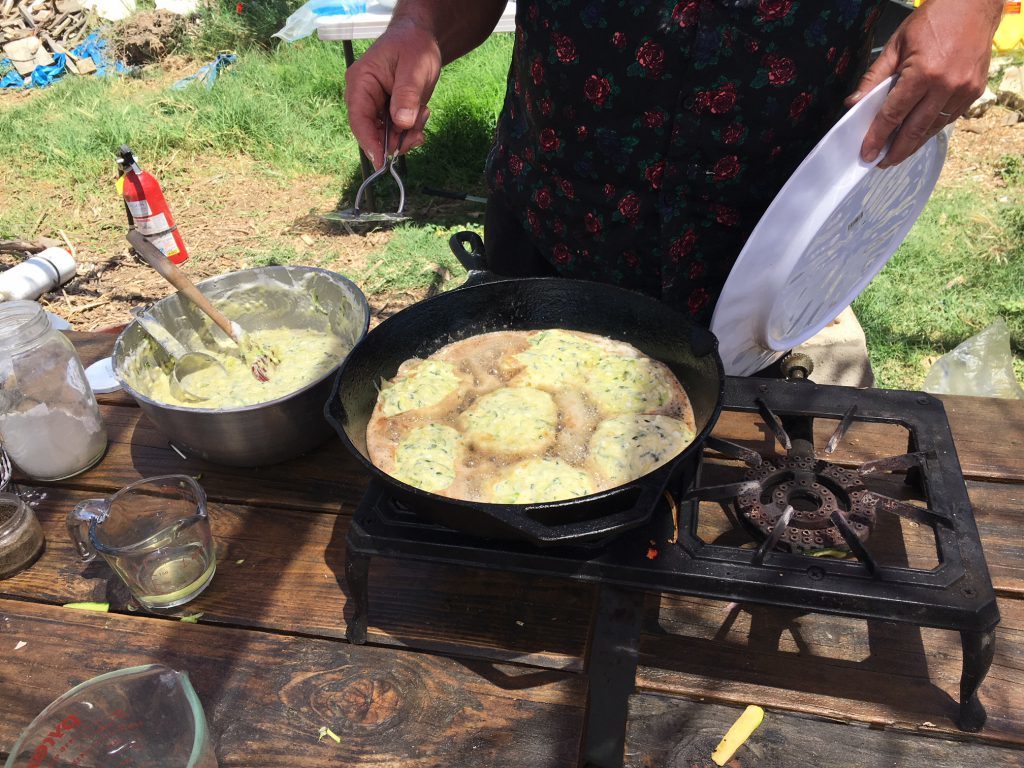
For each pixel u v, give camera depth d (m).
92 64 6.55
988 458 1.52
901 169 1.39
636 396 1.43
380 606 1.33
